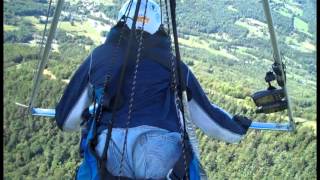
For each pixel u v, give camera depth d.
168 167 2.32
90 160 2.36
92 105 2.54
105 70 2.43
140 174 2.31
